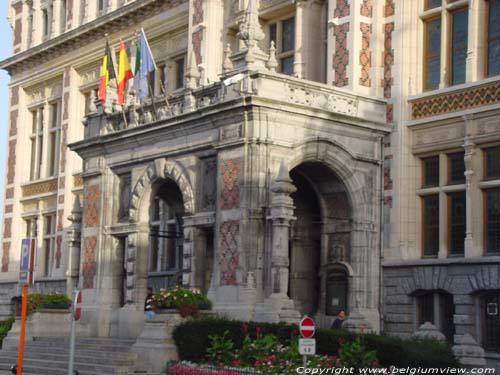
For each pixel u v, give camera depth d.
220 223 25.30
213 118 25.75
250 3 25.89
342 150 26.36
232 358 21.69
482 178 25.70
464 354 20.58
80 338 28.56
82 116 43.50
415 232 26.91
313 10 30.36
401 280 26.42
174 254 36.62
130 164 29.53
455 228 26.22
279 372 19.50
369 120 26.89
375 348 20.42
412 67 27.64
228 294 24.62
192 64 27.95
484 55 26.23
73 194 42.50
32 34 47.44
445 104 26.61
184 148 27.11
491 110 25.30
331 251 27.06
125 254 30.28
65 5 45.53
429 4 27.81
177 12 37.34
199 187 26.72
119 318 29.02
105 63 32.03
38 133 46.47
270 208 24.12
